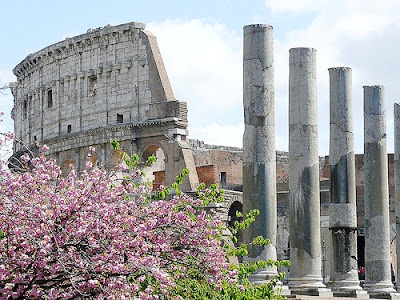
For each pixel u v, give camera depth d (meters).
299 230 43.72
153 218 25.83
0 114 26.84
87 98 91.56
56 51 95.12
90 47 91.44
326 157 98.88
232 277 27.98
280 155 103.19
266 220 39.25
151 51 85.88
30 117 102.12
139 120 86.00
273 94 40.06
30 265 22.84
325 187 88.81
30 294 22.67
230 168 101.00
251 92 39.81
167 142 83.25
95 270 23.08
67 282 23.97
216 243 27.22
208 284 27.14
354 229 50.50
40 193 24.55
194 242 26.59
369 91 55.75
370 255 54.88
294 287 43.38
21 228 22.91
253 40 39.88
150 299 23.78
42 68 98.75
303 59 44.59
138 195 27.00
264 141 39.59
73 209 23.78
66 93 94.31
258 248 38.91
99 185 25.25
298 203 43.88
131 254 23.73
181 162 81.69
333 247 50.38
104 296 23.08
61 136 92.94
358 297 48.69
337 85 50.91
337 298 42.62
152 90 85.44
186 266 26.92
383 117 55.62
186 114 83.88
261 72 39.72
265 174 39.47
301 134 44.34
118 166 27.27
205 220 26.89
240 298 28.67
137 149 85.50
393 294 53.62
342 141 50.56
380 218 54.91
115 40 89.00
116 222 24.45
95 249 23.56
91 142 89.69
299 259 43.50
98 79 90.44
